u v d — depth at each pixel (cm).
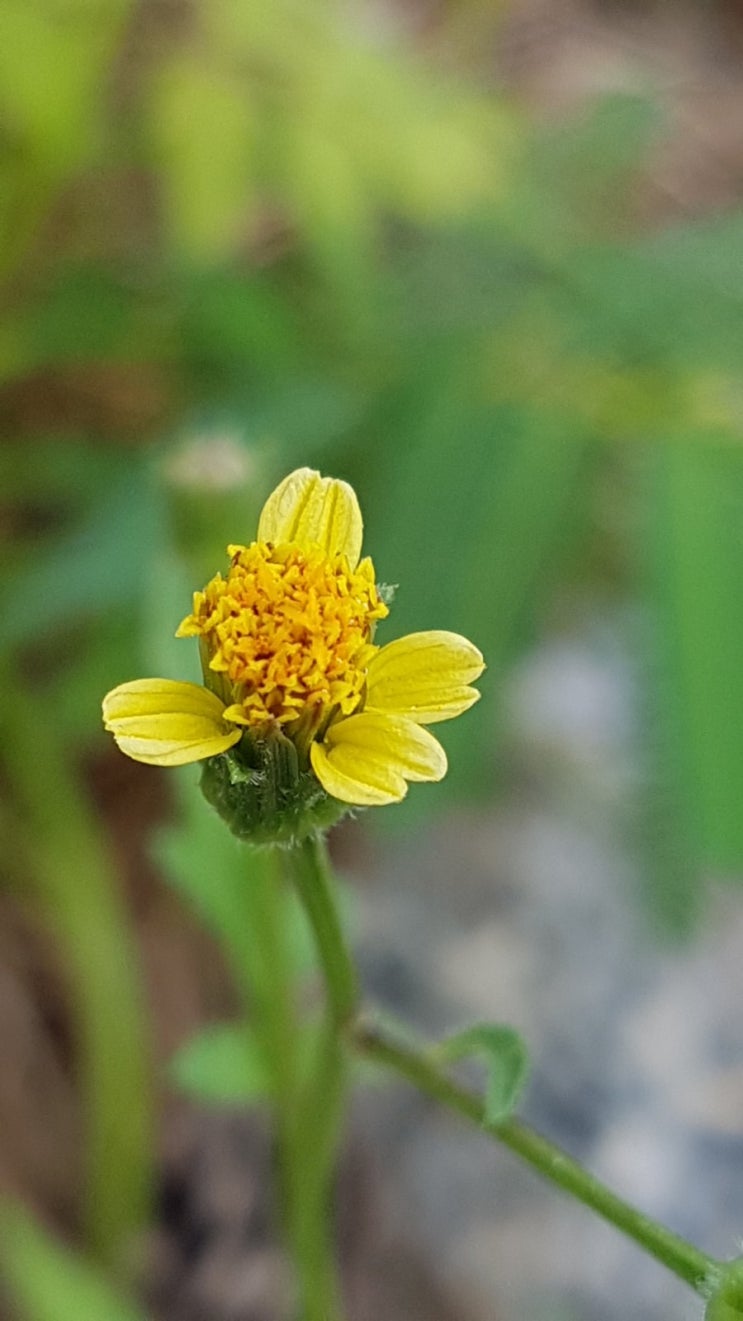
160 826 9
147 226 10
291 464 8
